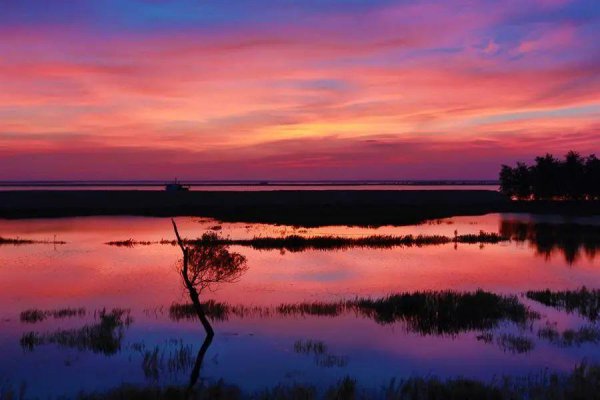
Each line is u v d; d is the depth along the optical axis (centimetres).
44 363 1464
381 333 1770
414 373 1402
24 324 1866
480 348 1614
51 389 1283
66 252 3775
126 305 2172
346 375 1386
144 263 3294
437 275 2950
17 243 4278
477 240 4631
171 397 1190
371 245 4303
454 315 1944
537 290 2536
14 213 7769
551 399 1172
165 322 1895
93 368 1430
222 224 6269
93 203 9606
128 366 1445
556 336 1742
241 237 4772
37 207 8750
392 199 11806
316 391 1261
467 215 8181
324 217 7356
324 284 2653
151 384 1310
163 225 6097
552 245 4394
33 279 2766
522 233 5400
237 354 1547
